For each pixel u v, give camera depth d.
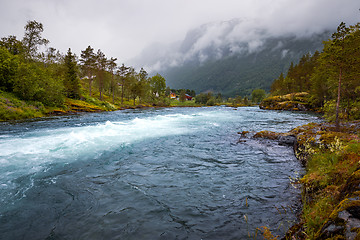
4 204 5.38
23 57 47.28
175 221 4.70
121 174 7.62
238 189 6.39
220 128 19.17
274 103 68.62
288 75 102.81
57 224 4.57
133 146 11.80
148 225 4.55
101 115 34.12
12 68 35.66
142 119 26.47
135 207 5.31
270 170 8.16
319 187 5.49
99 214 4.97
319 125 16.53
